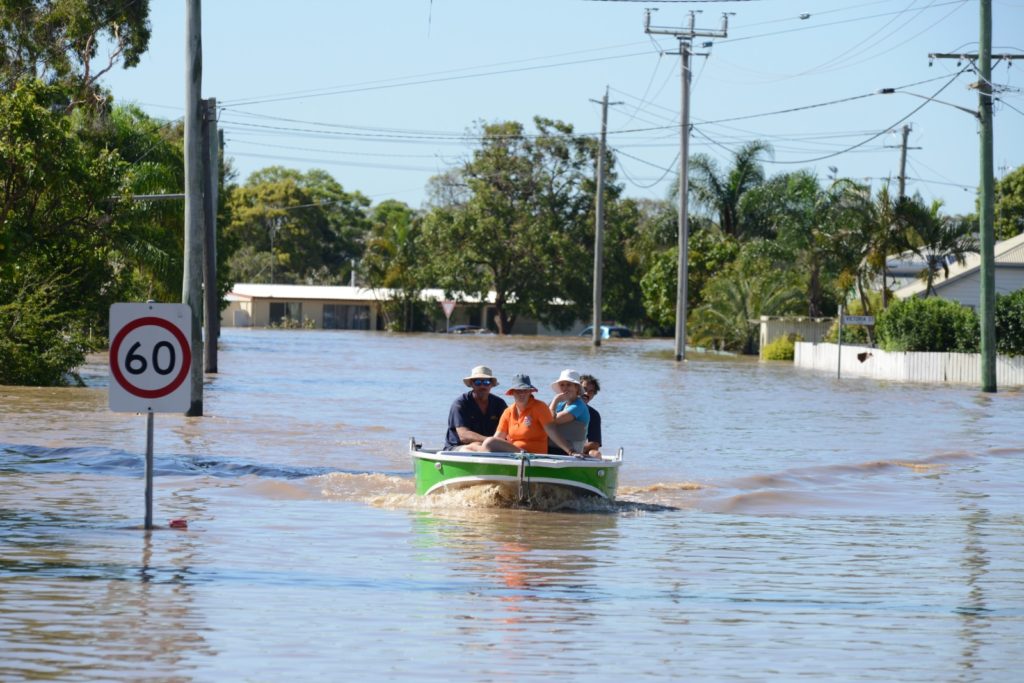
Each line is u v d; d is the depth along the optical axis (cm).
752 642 2294
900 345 12119
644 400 8825
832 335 14938
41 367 8625
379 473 4659
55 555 2925
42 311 8819
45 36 12738
